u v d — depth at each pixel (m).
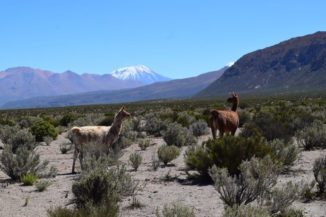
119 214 9.59
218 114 17.36
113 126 15.84
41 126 28.45
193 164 13.44
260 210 7.41
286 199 8.88
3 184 13.62
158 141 26.03
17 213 10.04
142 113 60.00
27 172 14.50
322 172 10.92
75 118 43.50
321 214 9.23
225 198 9.50
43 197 11.59
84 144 15.38
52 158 20.23
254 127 20.22
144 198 11.06
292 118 27.30
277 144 15.54
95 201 9.98
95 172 10.29
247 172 9.59
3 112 100.12
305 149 19.44
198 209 9.84
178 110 62.03
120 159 18.75
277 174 10.93
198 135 28.75
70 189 12.50
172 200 10.77
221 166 12.98
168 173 13.97
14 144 20.91
